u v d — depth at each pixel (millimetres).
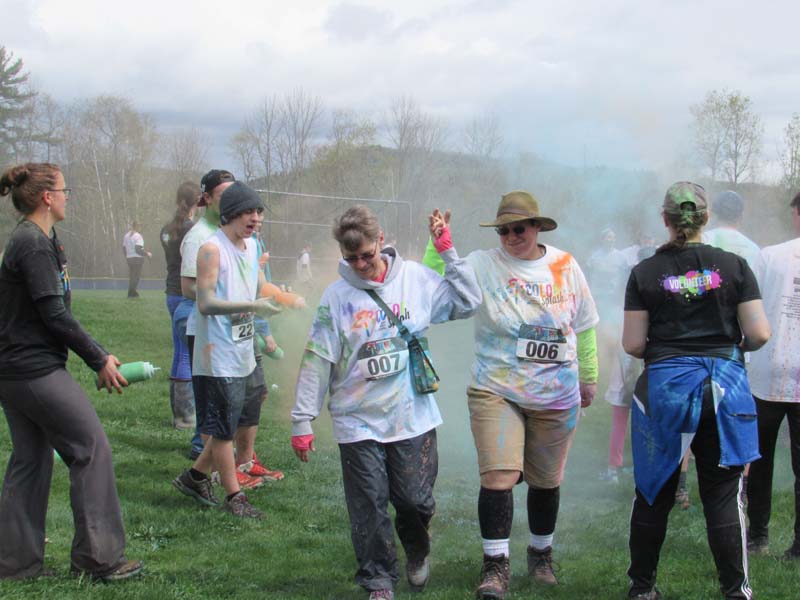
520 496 5965
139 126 59500
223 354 5055
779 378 4543
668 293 3691
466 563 4430
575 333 4223
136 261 19891
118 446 6707
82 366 9977
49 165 3816
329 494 5859
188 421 7504
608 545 4863
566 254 4168
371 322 3777
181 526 4922
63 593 3564
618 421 6262
